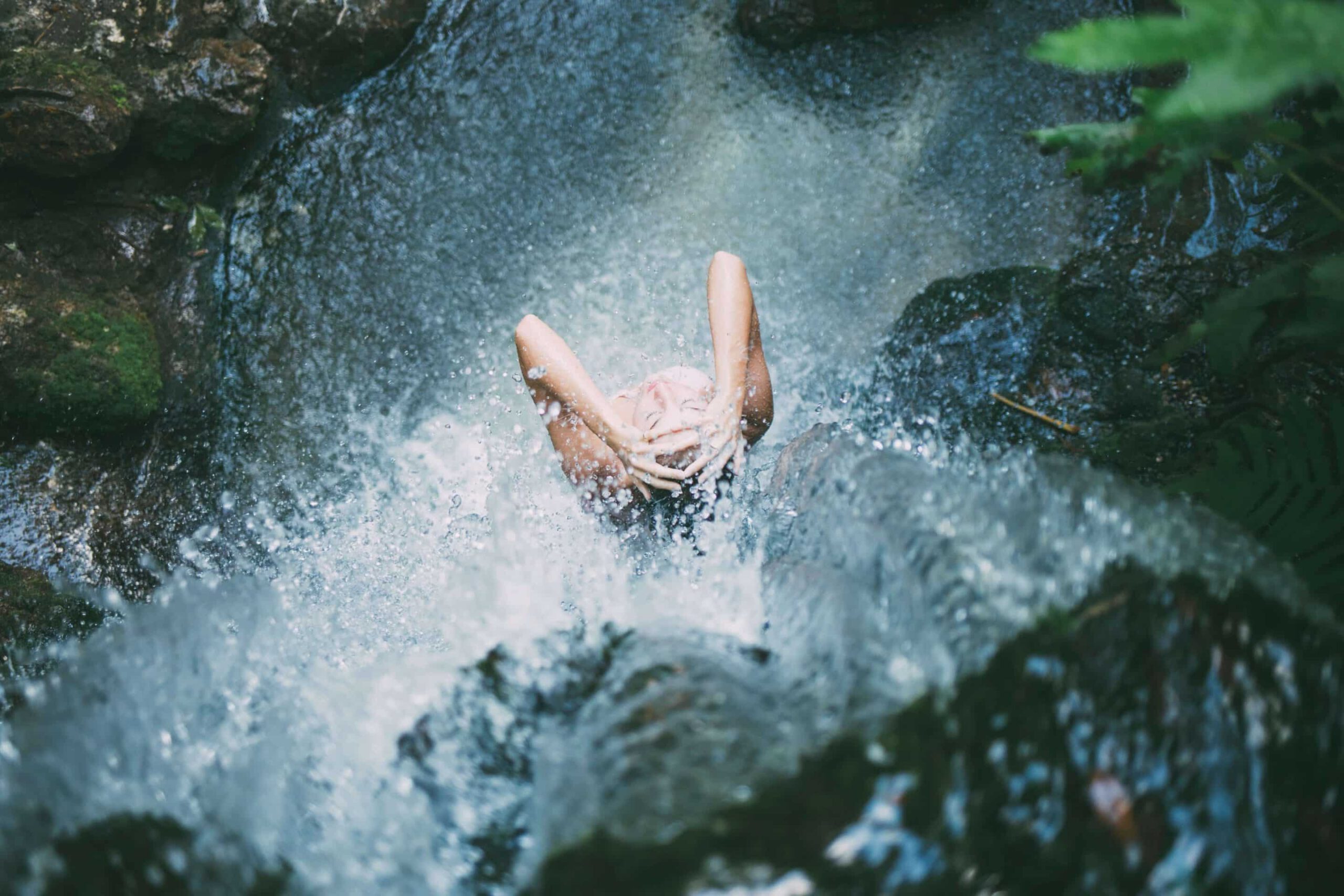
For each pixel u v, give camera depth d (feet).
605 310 13.71
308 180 13.71
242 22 13.30
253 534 12.09
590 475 9.58
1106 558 5.33
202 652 7.56
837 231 13.71
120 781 5.73
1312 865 4.70
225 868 5.20
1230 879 4.54
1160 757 4.73
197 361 12.97
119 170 12.63
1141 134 7.65
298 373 13.19
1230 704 4.88
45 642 10.44
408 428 13.01
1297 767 4.86
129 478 12.16
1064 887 4.37
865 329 12.99
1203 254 11.91
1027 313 11.66
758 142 14.24
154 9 12.86
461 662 7.29
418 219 13.83
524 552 9.18
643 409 9.43
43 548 11.25
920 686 4.78
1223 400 10.37
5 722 8.04
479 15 14.21
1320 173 9.59
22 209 12.05
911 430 11.35
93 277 12.37
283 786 6.08
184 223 13.19
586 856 4.23
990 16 13.97
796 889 4.10
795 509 8.39
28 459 11.67
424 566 10.73
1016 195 13.26
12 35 12.10
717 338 9.38
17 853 4.99
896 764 4.42
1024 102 13.62
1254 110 7.41
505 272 13.85
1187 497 6.98
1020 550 5.60
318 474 12.62
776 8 13.91
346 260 13.60
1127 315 11.15
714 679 5.51
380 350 13.39
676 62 14.44
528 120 14.19
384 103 13.99
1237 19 4.99
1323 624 5.37
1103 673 4.87
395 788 6.09
